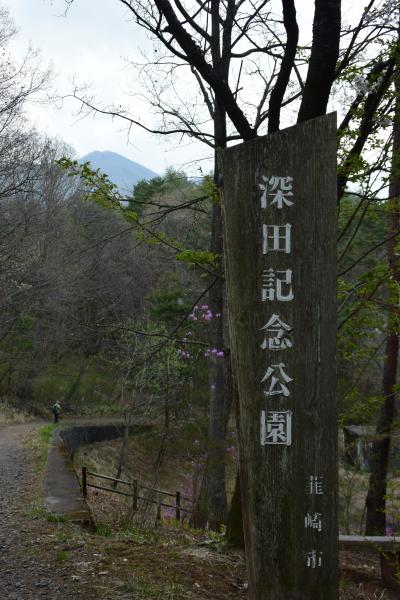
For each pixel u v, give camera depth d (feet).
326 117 11.98
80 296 90.63
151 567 17.79
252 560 11.71
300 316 11.85
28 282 84.53
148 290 88.79
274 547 11.63
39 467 39.73
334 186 11.92
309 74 18.93
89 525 24.18
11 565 17.92
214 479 32.89
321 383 11.79
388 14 21.42
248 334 11.94
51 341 105.40
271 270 11.93
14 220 76.79
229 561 19.42
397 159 22.45
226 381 34.09
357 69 21.45
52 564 17.90
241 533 21.02
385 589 18.85
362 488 42.11
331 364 11.81
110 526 24.35
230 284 12.16
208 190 26.00
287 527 11.62
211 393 35.19
